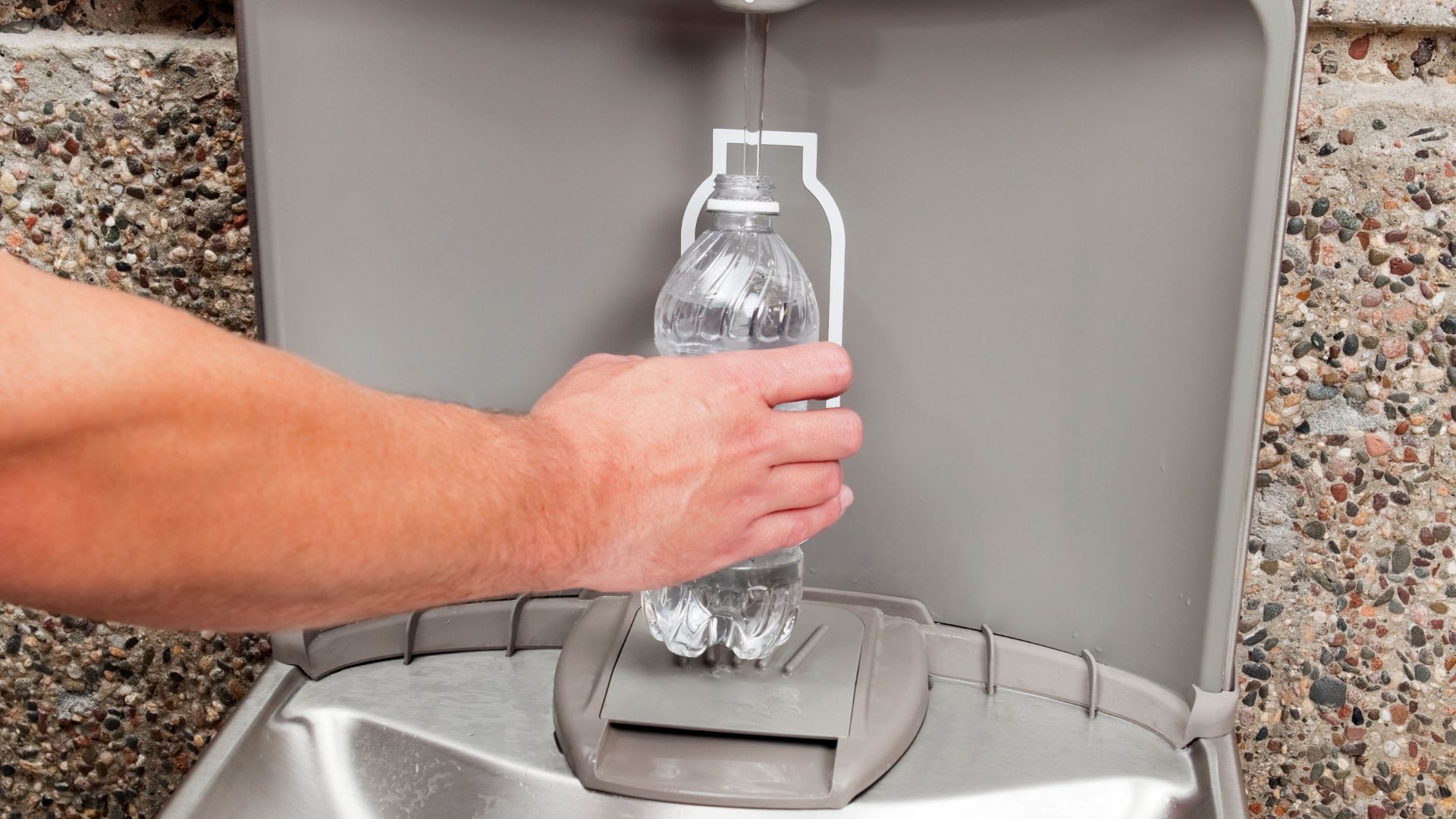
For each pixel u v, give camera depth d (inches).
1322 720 30.1
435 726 24.8
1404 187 26.5
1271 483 29.0
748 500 18.4
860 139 24.8
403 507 13.8
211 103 28.4
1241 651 30.2
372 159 25.0
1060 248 23.8
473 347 26.4
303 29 23.9
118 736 32.0
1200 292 22.1
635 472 16.8
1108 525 24.5
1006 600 26.3
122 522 11.7
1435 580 28.5
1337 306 27.6
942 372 25.5
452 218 25.6
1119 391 23.7
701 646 25.9
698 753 22.9
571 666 24.8
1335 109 26.6
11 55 27.6
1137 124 22.3
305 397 13.1
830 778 22.2
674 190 25.3
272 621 13.9
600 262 25.9
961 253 24.7
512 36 24.5
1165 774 23.0
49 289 11.5
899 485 26.6
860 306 25.8
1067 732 24.5
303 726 25.2
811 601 27.5
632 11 24.2
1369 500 28.4
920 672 24.8
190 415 11.8
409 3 24.2
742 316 25.3
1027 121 23.5
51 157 28.4
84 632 31.1
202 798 22.9
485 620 27.9
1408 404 27.6
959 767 23.2
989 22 23.2
